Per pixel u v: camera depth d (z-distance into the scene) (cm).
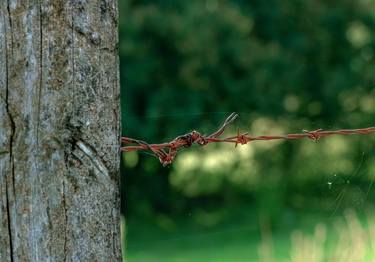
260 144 1141
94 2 221
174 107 1390
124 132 1337
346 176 405
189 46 1403
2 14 213
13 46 214
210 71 1420
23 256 218
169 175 1347
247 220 1334
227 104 1430
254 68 1448
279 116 1438
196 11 1426
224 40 1434
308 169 1074
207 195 1386
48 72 216
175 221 1380
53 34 216
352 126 1501
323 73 1516
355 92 1527
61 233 221
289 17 1529
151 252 1270
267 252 673
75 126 220
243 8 1491
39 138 217
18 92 215
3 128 216
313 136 351
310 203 1128
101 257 227
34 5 214
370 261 504
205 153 1359
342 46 1545
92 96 222
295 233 529
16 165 217
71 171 221
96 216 225
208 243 1298
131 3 1412
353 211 430
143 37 1395
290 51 1508
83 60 220
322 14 1538
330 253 498
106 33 224
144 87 1389
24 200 218
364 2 1561
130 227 1362
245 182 1324
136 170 1272
